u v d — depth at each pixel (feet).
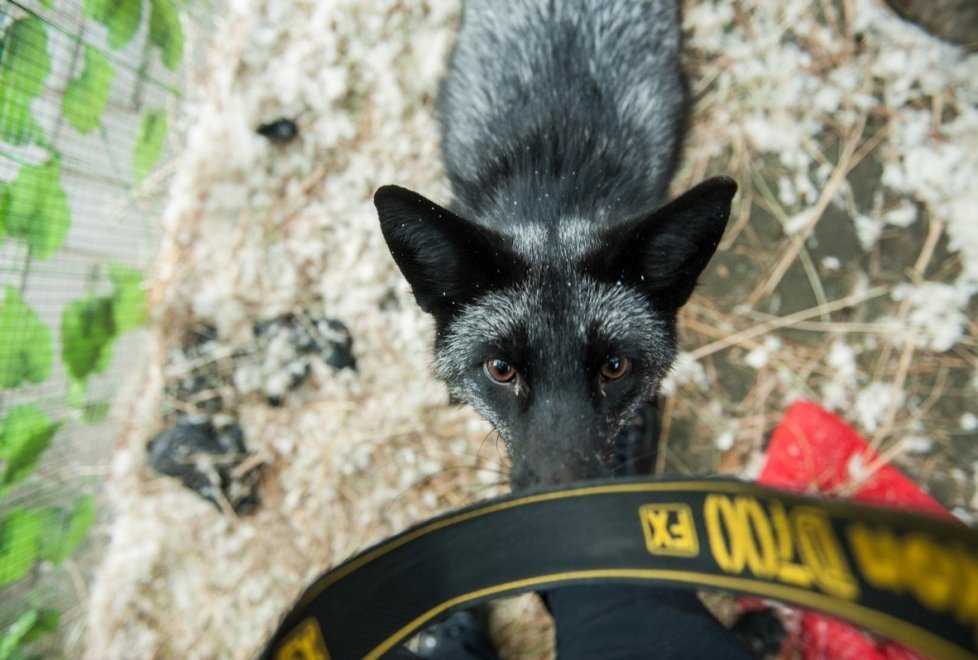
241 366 2.68
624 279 1.87
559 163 2.17
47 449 2.47
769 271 2.61
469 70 2.44
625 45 2.37
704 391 2.59
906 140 2.58
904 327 2.53
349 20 2.74
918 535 1.00
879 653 2.27
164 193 2.81
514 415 1.91
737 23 2.67
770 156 2.64
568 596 1.75
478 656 2.29
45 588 2.57
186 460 2.61
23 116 2.20
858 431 2.52
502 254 1.84
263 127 2.74
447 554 1.36
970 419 2.48
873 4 2.60
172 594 2.66
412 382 2.64
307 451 2.66
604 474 1.83
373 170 2.73
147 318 2.72
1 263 2.23
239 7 2.78
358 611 1.32
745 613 2.41
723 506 1.19
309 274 2.74
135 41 2.52
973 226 2.50
